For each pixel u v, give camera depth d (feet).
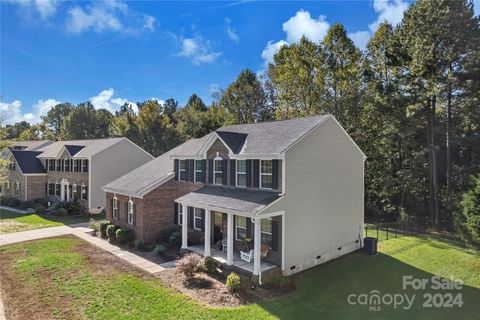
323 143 57.98
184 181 72.28
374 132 102.01
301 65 116.88
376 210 101.60
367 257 60.23
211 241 63.62
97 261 55.72
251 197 52.85
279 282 45.68
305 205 53.98
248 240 54.44
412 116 87.51
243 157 56.59
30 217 101.35
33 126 286.46
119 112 282.56
